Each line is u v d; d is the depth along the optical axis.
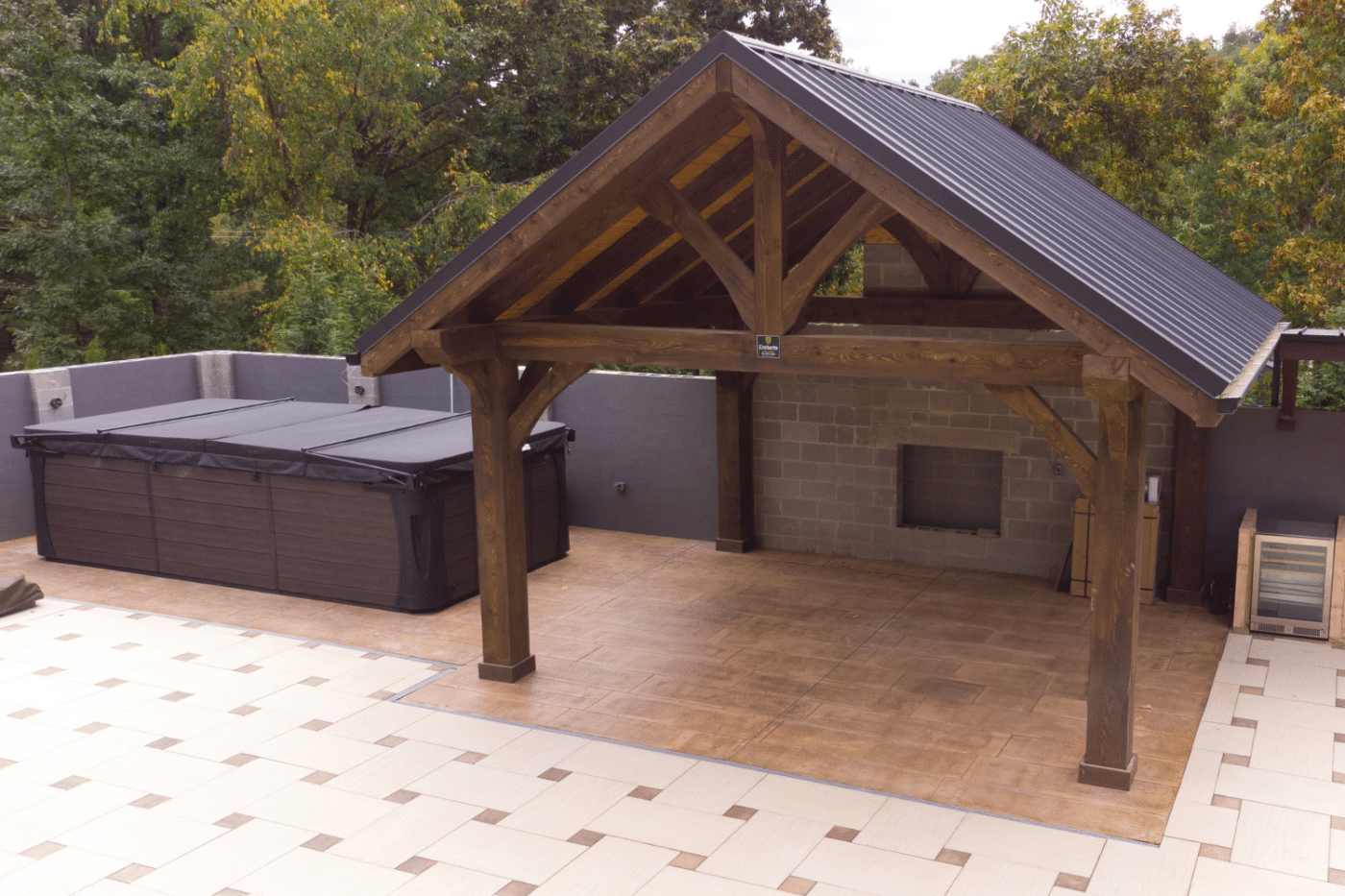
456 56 28.89
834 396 13.28
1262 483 11.40
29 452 13.59
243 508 12.36
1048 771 7.98
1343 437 11.01
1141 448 7.27
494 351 9.12
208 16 25.89
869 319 12.98
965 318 12.54
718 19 29.98
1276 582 10.56
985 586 12.34
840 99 7.41
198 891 6.59
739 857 6.88
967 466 13.02
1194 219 29.09
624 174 7.68
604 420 14.80
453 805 7.59
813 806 7.52
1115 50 23.94
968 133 9.70
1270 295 24.11
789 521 13.86
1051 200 8.88
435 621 11.43
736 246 11.33
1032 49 24.59
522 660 9.90
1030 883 6.54
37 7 27.84
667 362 8.38
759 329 7.97
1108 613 7.53
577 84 28.61
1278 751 8.22
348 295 22.05
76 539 13.55
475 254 8.19
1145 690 9.40
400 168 31.94
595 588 12.53
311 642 10.86
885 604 11.79
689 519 14.46
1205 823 7.20
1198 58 23.59
